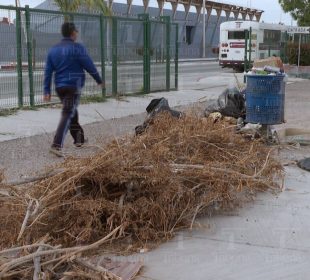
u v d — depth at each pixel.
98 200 4.95
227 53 33.00
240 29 32.28
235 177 5.75
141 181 5.16
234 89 9.72
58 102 13.23
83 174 5.09
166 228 5.06
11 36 12.41
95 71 8.74
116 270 4.23
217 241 4.93
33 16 12.67
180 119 7.24
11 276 3.77
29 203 4.86
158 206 5.04
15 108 12.53
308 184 6.77
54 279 3.85
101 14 15.32
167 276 4.22
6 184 5.38
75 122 8.74
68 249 3.98
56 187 5.03
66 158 6.64
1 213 4.77
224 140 6.57
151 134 6.40
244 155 6.48
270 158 6.83
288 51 28.59
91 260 4.40
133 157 5.38
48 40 13.15
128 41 15.96
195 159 5.92
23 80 12.79
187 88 19.77
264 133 8.85
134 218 5.00
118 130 10.39
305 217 5.56
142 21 16.41
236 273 4.27
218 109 9.38
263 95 8.54
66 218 4.83
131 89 16.36
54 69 8.56
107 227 4.89
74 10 16.08
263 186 6.34
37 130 10.27
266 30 33.44
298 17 34.94
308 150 8.88
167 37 17.70
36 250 4.09
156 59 17.34
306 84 22.94
